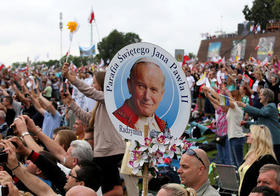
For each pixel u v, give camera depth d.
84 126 7.85
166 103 5.13
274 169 4.43
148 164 4.88
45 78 24.00
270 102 8.64
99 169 4.51
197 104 19.12
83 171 4.34
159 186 8.02
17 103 13.01
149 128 5.05
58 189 4.54
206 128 13.13
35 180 4.12
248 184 5.46
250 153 5.67
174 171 8.21
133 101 5.03
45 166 4.40
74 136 6.35
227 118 9.38
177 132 5.14
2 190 3.51
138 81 5.04
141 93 5.05
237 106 9.17
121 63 4.95
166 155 4.88
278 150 8.54
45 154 4.79
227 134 10.02
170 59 5.14
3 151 4.03
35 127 5.46
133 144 4.95
